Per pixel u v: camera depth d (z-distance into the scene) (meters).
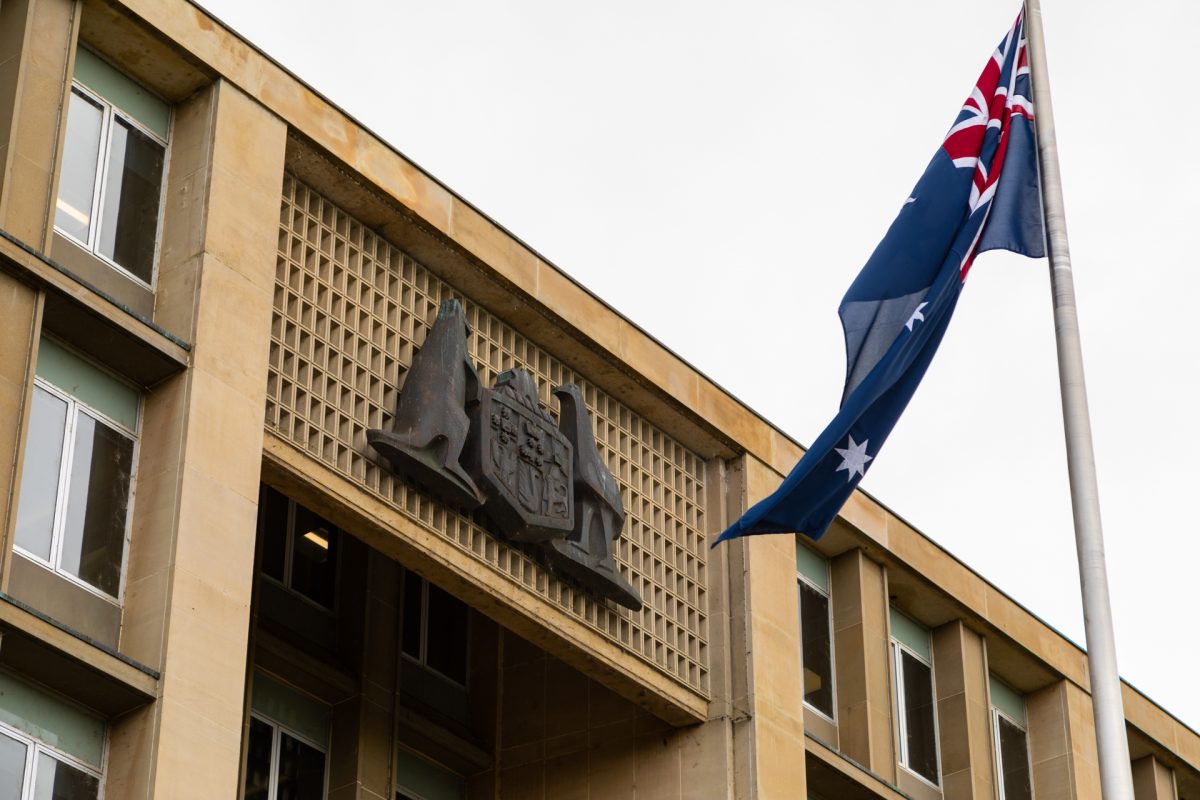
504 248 28.39
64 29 24.19
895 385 23.66
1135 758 39.47
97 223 24.30
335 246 26.66
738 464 31.55
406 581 31.61
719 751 29.58
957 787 34.50
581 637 28.05
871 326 23.95
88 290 23.12
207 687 22.28
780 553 31.67
